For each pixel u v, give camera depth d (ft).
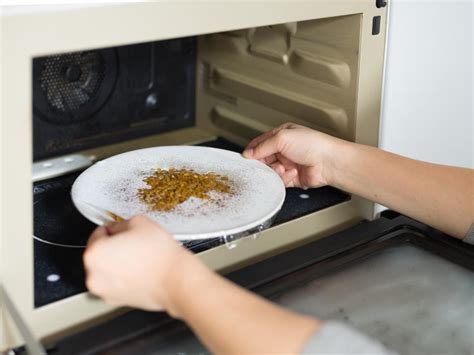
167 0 2.68
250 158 3.73
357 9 3.38
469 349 2.73
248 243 3.31
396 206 3.39
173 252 2.43
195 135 4.87
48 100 4.27
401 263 3.27
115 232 2.65
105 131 4.59
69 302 2.81
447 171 3.30
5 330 2.70
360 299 3.01
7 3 2.39
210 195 3.28
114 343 2.64
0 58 2.33
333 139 3.52
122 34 2.60
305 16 3.16
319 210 3.62
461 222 3.23
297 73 4.00
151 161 3.66
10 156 2.45
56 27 2.43
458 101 4.16
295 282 3.07
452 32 3.89
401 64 3.72
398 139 3.93
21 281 2.64
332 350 2.07
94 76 4.42
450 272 3.21
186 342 2.69
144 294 2.45
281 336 2.13
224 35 4.52
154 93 4.74
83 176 3.39
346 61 3.60
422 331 2.83
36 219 3.55
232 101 4.64
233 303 2.26
